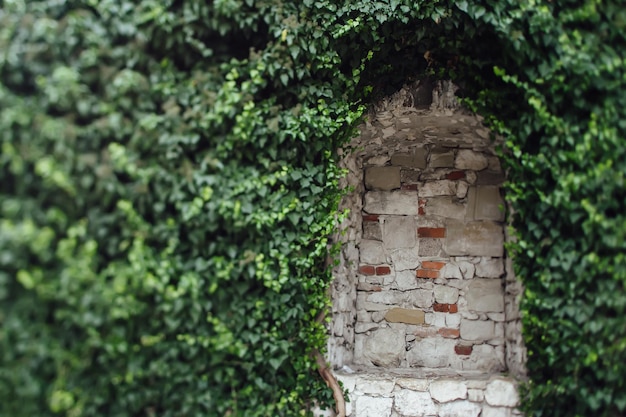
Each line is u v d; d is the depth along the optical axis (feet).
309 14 9.89
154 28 8.89
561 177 9.27
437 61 11.13
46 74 8.29
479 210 12.37
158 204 8.65
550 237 9.65
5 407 7.53
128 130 8.55
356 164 12.69
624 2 9.42
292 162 9.91
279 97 9.97
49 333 7.77
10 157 7.70
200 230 8.96
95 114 8.41
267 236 9.51
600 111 9.27
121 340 8.12
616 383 9.14
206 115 8.99
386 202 12.78
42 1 8.45
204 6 9.12
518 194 10.03
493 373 11.60
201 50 9.17
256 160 9.59
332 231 10.46
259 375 9.49
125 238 8.38
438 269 12.41
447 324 12.17
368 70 11.03
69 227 7.97
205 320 9.00
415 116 11.58
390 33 10.48
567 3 9.54
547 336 9.64
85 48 8.48
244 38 9.73
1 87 7.93
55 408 7.60
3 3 8.29
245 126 9.18
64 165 7.93
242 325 9.21
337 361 11.46
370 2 10.04
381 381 10.93
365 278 12.61
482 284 12.16
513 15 9.48
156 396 8.64
